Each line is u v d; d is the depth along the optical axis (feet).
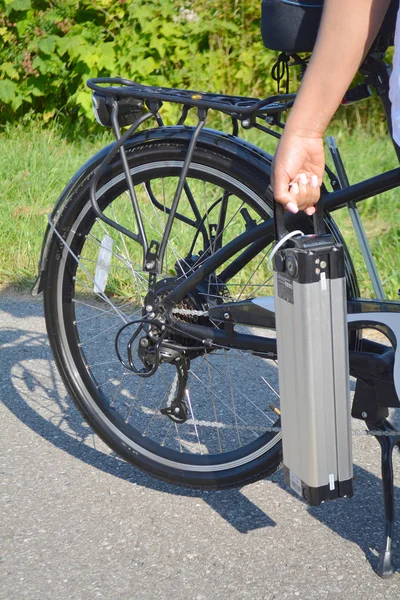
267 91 20.26
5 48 21.99
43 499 8.62
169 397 8.86
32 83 21.31
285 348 6.59
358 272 13.44
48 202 17.04
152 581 7.44
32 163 18.30
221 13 20.34
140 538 8.02
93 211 8.07
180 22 20.35
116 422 8.73
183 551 7.81
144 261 7.64
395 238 14.16
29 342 12.24
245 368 11.23
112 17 20.77
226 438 9.75
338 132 19.60
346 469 6.79
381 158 17.70
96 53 20.45
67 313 8.57
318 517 8.26
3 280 14.42
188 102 7.13
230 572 7.53
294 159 6.01
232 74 20.51
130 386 10.80
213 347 7.95
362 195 7.04
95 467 9.19
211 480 8.43
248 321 7.61
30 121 21.56
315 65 5.76
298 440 6.73
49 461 9.30
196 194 14.93
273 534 8.03
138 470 9.14
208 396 10.61
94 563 7.68
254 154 7.44
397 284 13.00
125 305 12.73
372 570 7.50
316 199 6.28
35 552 7.83
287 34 6.54
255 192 7.45
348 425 6.70
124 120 7.62
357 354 7.30
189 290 7.79
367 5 5.52
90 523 8.23
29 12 21.31
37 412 10.32
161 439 9.71
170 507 8.48
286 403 6.76
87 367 8.75
